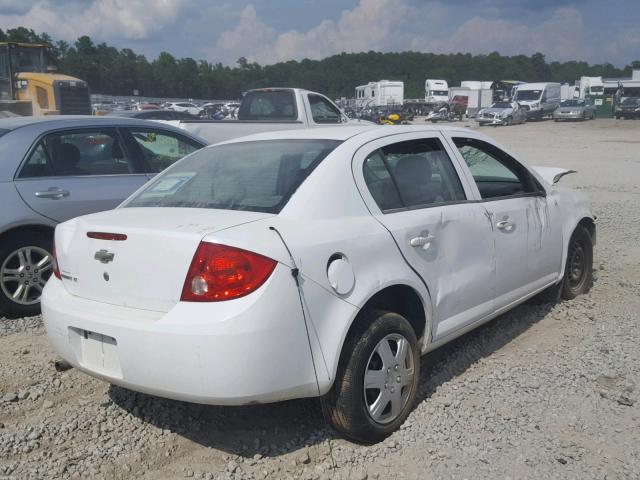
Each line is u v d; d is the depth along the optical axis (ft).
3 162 19.08
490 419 12.85
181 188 13.65
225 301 10.43
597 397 13.76
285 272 10.74
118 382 11.22
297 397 11.12
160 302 10.96
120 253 11.41
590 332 17.52
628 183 48.08
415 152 14.42
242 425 12.87
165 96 367.86
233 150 14.67
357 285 11.71
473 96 201.05
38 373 15.17
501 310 15.92
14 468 11.39
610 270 23.70
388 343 12.27
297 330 10.80
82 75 338.75
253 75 406.21
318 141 13.66
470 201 15.07
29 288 19.33
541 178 18.26
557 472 11.13
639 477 10.98
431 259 13.39
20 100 60.85
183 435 12.53
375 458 11.62
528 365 15.40
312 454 11.78
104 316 11.26
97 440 12.33
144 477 11.20
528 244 16.60
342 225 12.01
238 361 10.28
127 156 21.58
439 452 11.69
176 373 10.47
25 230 19.19
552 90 175.73
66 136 20.43
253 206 12.14
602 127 138.82
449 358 15.78
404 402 12.71
